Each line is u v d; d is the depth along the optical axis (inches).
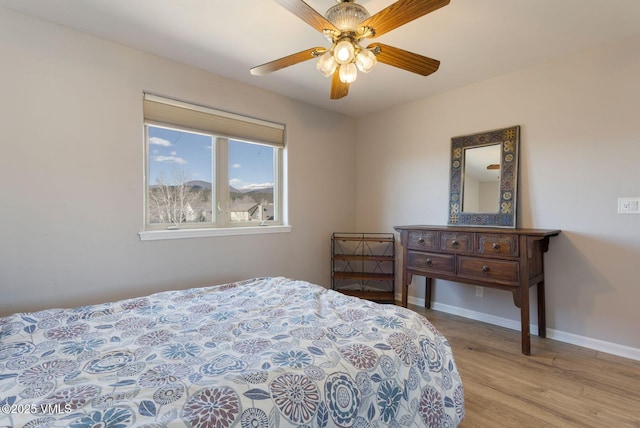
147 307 65.1
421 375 48.8
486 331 109.1
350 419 37.6
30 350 45.1
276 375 37.0
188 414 30.3
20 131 76.5
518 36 86.4
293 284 81.7
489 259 97.2
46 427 27.7
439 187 130.0
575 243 97.3
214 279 111.0
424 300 137.9
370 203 156.6
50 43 80.0
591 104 93.8
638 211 86.6
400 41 88.4
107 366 40.1
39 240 79.1
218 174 114.7
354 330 51.0
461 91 122.6
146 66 95.0
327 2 70.3
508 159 109.9
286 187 132.8
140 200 94.6
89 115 85.7
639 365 84.3
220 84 111.1
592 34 85.5
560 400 69.4
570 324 98.7
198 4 72.7
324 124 146.7
